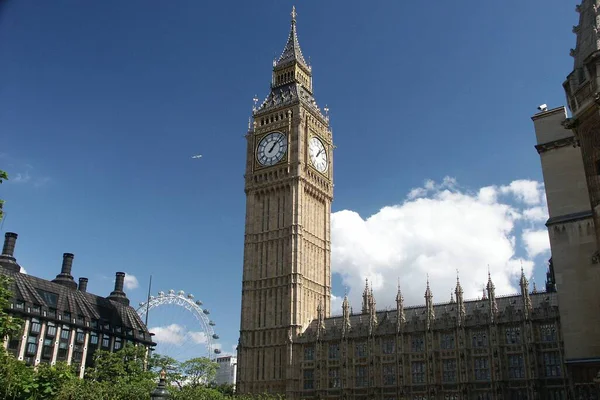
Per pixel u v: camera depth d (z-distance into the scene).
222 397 74.62
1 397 37.25
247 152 111.12
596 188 31.62
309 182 105.31
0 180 34.94
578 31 33.81
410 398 81.00
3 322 37.59
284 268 98.88
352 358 88.12
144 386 66.38
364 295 105.62
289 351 92.50
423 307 88.50
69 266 127.81
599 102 30.81
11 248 114.31
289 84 113.88
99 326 119.06
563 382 70.50
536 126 42.28
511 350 75.31
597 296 36.91
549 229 39.62
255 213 106.00
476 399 76.12
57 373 42.22
